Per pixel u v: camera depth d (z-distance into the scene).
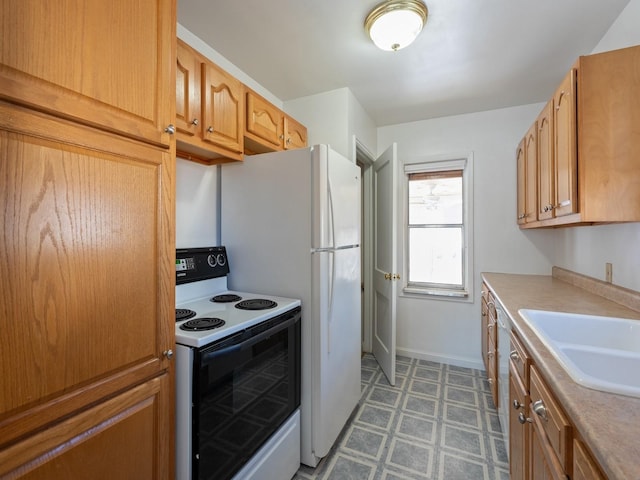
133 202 0.92
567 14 1.60
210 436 1.12
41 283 0.71
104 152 0.84
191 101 1.40
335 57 2.01
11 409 0.66
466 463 1.70
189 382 1.09
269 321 1.42
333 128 2.46
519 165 2.62
